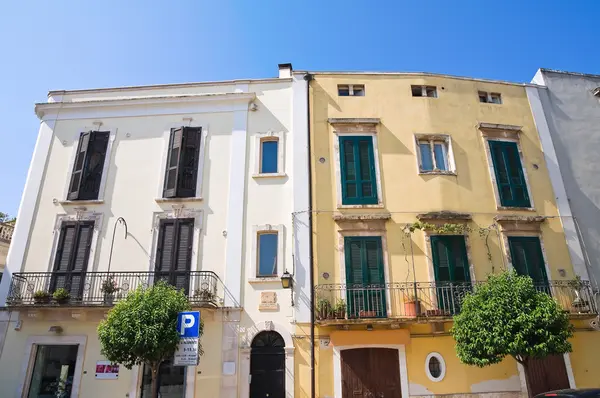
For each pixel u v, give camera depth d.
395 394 12.34
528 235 14.48
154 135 15.79
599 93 16.88
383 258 13.74
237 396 12.32
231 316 13.16
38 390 12.92
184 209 14.62
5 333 13.35
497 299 10.70
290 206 14.43
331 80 16.16
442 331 12.90
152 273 13.80
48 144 15.89
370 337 12.65
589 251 14.55
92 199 15.00
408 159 15.13
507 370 12.77
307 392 12.30
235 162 15.08
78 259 14.26
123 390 12.62
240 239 14.06
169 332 10.14
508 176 15.27
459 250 14.01
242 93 15.91
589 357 13.08
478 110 16.17
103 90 16.55
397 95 16.06
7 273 14.12
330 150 15.13
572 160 15.85
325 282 13.45
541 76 17.25
